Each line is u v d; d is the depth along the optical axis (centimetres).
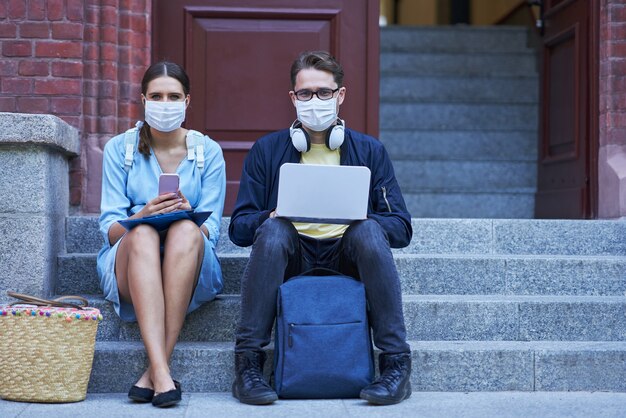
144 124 441
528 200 702
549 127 680
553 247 514
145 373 387
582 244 516
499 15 981
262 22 584
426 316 441
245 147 580
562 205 631
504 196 701
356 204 392
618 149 558
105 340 433
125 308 421
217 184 439
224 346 419
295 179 385
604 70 562
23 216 443
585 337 444
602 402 388
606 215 558
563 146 653
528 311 443
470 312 441
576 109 608
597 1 573
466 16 1089
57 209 475
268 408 369
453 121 781
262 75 583
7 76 518
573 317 444
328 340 381
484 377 413
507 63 837
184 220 400
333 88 412
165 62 425
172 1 577
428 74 807
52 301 388
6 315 380
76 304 406
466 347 418
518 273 475
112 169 432
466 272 475
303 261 416
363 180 387
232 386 398
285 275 414
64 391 380
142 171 434
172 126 421
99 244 493
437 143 761
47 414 358
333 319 384
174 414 358
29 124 437
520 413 363
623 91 557
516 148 762
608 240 516
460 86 806
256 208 423
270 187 427
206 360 411
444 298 453
